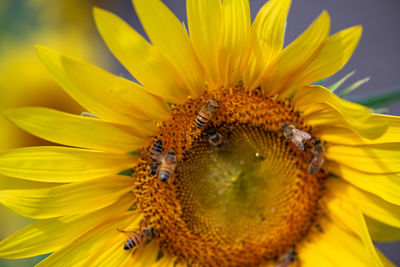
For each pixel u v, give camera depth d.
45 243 0.53
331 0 0.91
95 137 0.52
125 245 0.53
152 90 0.52
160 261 0.54
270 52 0.52
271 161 0.54
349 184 0.54
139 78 0.52
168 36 0.51
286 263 0.54
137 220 0.54
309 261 0.54
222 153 0.54
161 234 0.54
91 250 0.54
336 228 0.54
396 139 0.52
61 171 0.52
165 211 0.54
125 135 0.53
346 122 0.53
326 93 0.52
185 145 0.54
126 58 0.51
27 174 0.52
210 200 0.54
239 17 0.52
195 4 0.51
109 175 0.53
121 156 0.54
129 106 0.52
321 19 0.51
